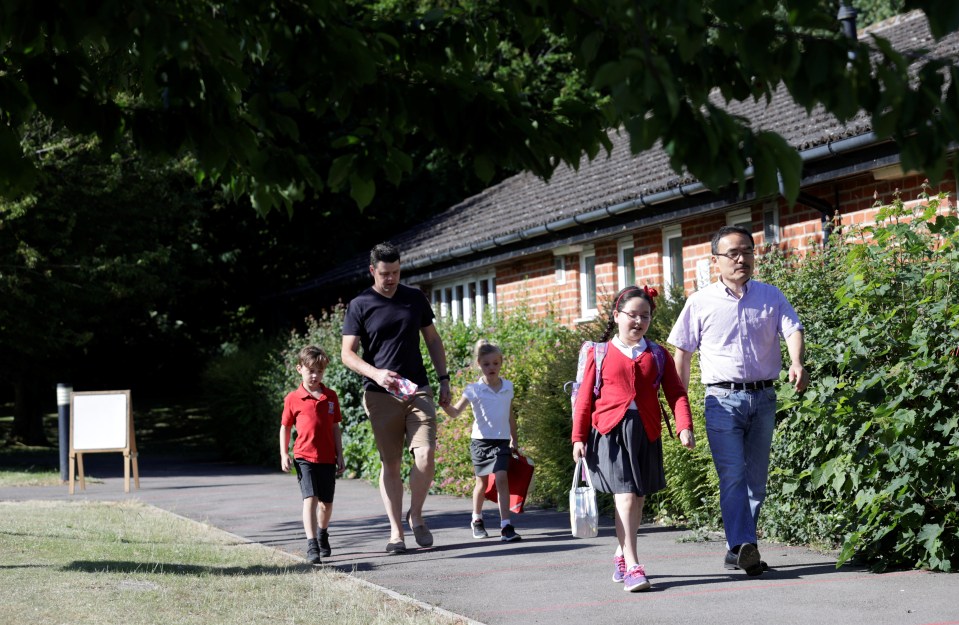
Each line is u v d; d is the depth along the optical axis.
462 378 13.25
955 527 6.90
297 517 11.29
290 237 30.92
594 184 16.17
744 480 7.08
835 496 7.64
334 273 26.05
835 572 7.04
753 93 3.91
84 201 21.66
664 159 14.57
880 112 3.27
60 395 16.78
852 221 10.38
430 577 7.39
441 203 30.56
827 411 7.39
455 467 13.22
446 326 15.13
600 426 6.77
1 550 8.55
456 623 5.79
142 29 3.82
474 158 4.65
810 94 3.36
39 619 5.84
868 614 5.80
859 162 9.64
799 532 8.09
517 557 8.22
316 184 4.61
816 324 7.65
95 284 22.08
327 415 8.32
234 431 21.75
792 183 3.28
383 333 8.66
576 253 15.94
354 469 16.09
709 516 9.16
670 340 7.27
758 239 11.82
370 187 4.61
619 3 3.22
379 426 8.70
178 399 37.44
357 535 9.80
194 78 4.21
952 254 6.95
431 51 4.72
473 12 4.76
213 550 8.62
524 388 12.73
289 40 4.02
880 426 7.00
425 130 4.61
